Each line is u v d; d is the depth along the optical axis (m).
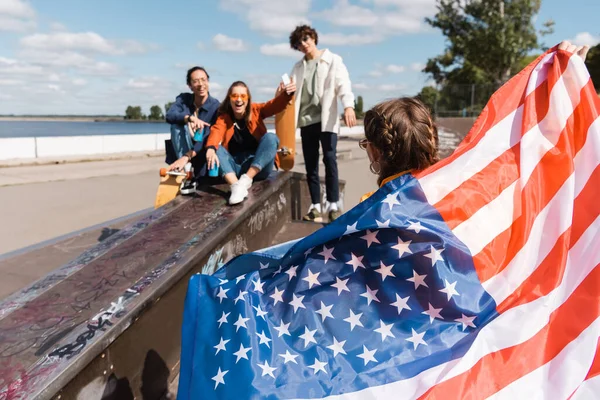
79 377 1.46
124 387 1.74
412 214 1.37
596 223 1.49
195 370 1.34
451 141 18.97
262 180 4.15
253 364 1.26
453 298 1.31
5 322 1.61
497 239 1.44
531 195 1.55
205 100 4.12
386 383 1.22
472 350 1.25
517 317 1.31
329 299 1.38
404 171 1.52
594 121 1.67
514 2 24.23
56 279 1.97
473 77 27.17
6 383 1.28
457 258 1.36
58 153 14.69
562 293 1.38
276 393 1.20
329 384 1.22
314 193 4.91
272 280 1.46
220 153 3.77
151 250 2.35
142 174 10.27
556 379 1.24
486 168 1.55
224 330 1.38
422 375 1.22
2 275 3.60
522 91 1.79
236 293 1.45
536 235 1.50
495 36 24.25
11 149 13.46
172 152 4.35
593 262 1.40
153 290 1.88
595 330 1.28
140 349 1.85
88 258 2.23
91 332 1.55
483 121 1.71
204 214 3.07
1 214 5.92
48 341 1.49
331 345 1.30
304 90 4.67
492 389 1.21
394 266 1.35
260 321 1.37
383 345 1.29
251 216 3.45
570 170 1.59
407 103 1.52
